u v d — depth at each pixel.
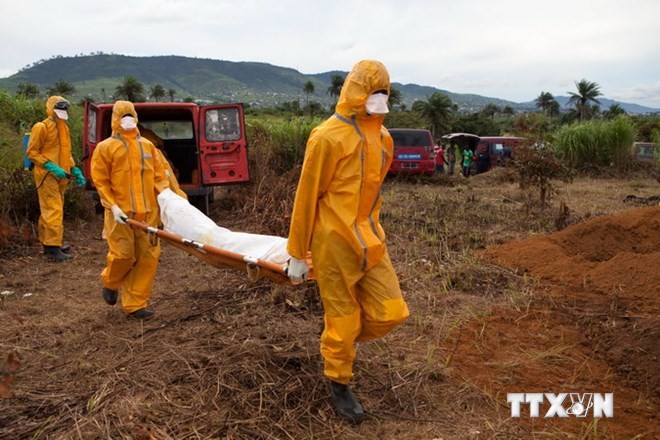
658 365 3.92
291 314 5.00
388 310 3.20
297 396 3.57
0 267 6.86
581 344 4.49
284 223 8.30
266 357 3.98
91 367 4.02
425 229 8.52
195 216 4.12
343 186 3.09
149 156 4.99
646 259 5.87
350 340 3.22
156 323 4.96
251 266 3.48
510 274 6.32
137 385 3.67
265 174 11.00
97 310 5.41
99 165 4.81
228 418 3.31
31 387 3.74
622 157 19.20
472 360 4.15
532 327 4.79
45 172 7.27
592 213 10.72
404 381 3.82
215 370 3.83
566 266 6.31
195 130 9.81
